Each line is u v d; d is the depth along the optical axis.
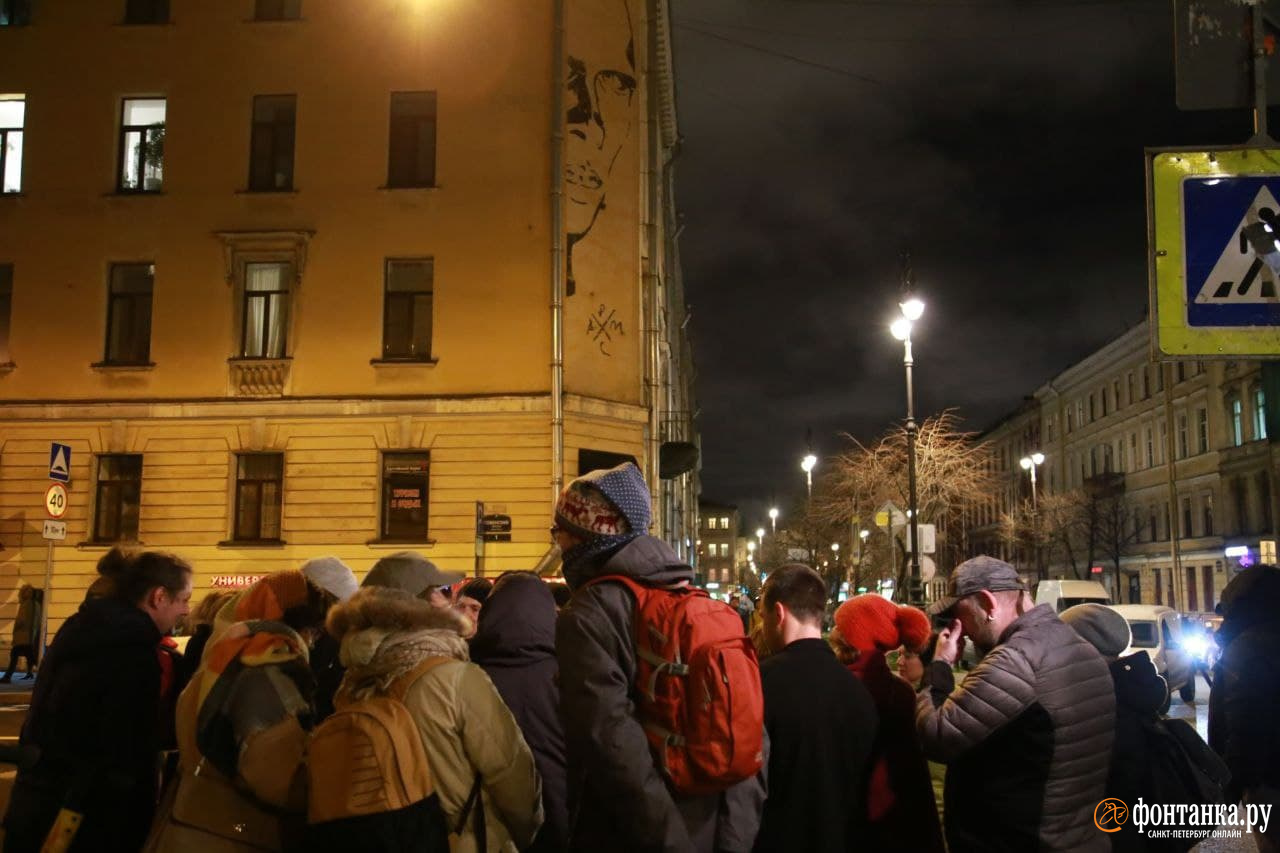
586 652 3.29
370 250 23.69
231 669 3.77
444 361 23.31
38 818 4.32
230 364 23.64
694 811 3.29
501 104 23.86
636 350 24.30
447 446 23.09
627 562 3.45
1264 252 5.58
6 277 24.53
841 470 45.84
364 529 23.03
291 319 23.64
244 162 24.09
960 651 4.73
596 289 23.83
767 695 3.94
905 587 24.16
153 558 4.73
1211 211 5.63
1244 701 4.30
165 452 23.64
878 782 4.14
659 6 28.38
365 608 3.64
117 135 24.61
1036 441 83.50
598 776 3.17
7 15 25.25
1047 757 3.96
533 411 22.98
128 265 24.36
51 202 24.44
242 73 24.34
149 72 24.50
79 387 23.95
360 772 3.33
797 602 4.14
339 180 23.88
